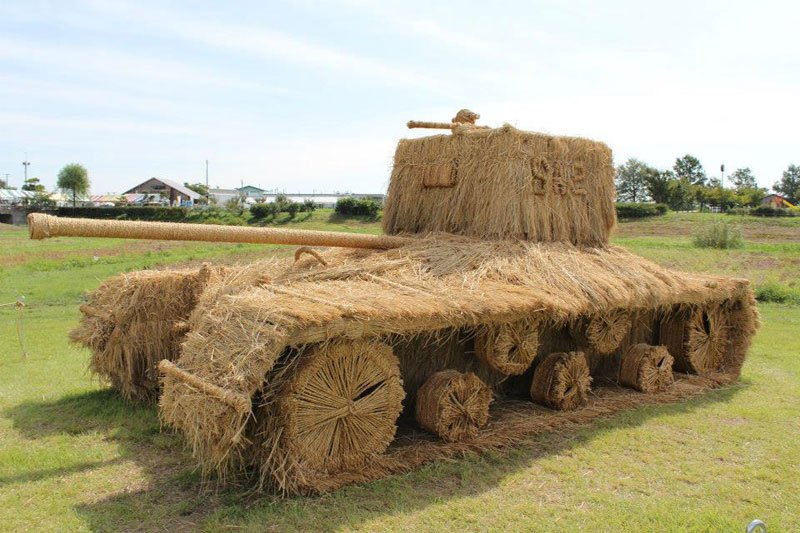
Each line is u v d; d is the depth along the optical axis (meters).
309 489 4.59
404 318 4.78
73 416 6.46
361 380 4.86
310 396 4.59
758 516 4.46
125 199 65.81
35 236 4.50
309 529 4.12
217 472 4.89
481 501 4.60
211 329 4.71
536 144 7.23
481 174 7.15
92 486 4.80
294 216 39.38
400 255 6.31
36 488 4.75
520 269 6.32
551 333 7.02
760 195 58.75
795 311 14.41
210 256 21.16
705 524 4.30
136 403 6.86
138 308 6.74
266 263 6.48
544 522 4.30
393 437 5.11
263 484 4.70
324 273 5.61
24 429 6.07
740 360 8.26
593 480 5.02
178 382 4.52
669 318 8.08
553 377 6.46
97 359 7.05
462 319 5.12
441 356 6.14
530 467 5.23
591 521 4.33
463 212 7.32
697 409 6.87
